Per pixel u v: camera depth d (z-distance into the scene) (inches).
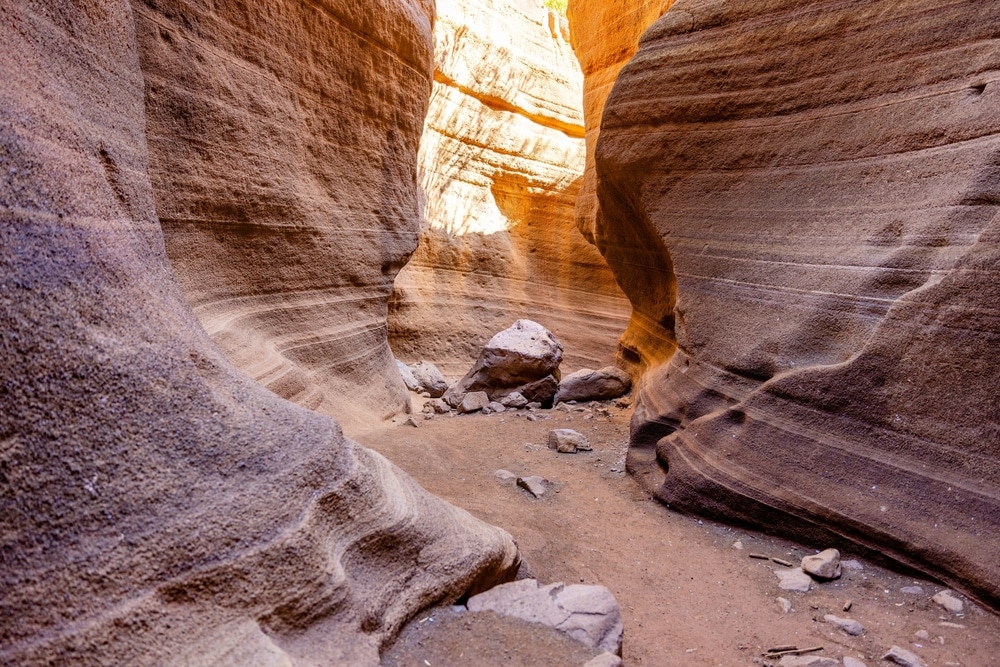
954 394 134.8
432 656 79.0
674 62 229.1
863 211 169.3
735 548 151.1
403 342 471.5
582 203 451.8
